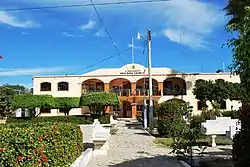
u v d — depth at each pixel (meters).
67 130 7.78
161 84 50.59
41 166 5.54
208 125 14.31
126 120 45.25
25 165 5.16
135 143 16.72
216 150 12.92
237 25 6.13
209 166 9.29
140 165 10.17
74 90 50.50
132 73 51.25
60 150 6.78
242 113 6.57
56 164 6.44
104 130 12.79
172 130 19.11
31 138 5.35
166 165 10.03
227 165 9.24
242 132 6.48
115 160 11.25
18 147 5.17
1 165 5.03
